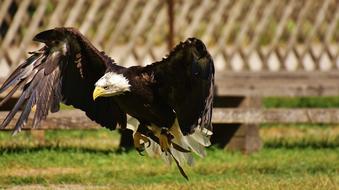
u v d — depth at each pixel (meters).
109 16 21.67
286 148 17.06
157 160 14.98
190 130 10.62
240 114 16.31
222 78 23.16
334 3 24.55
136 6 23.09
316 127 20.30
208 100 10.15
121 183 13.22
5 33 21.80
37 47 21.81
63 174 13.73
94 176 13.66
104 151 15.70
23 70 10.67
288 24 25.42
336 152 16.59
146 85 10.62
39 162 14.48
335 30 25.22
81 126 15.23
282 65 23.95
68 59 10.81
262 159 15.70
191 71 10.31
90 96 11.12
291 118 16.83
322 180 12.83
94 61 10.83
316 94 21.44
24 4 21.27
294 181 12.84
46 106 10.60
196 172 14.17
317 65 24.41
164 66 10.47
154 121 10.88
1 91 10.62
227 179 13.23
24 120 10.39
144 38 24.22
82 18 22.27
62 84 10.83
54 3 21.91
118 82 10.50
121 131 15.91
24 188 12.71
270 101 23.33
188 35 22.98
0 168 14.02
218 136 16.91
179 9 23.88
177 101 10.66
